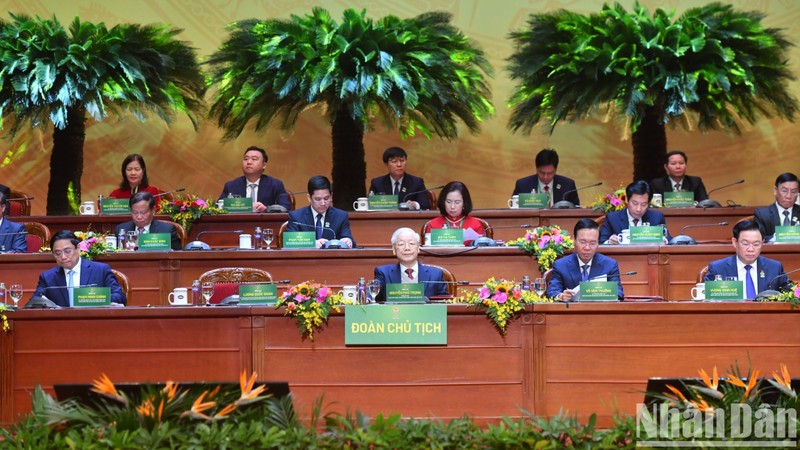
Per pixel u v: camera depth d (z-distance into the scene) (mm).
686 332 4887
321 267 6723
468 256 6781
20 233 7066
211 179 10328
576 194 8453
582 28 8656
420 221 7719
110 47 8430
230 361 4938
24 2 10359
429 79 8414
